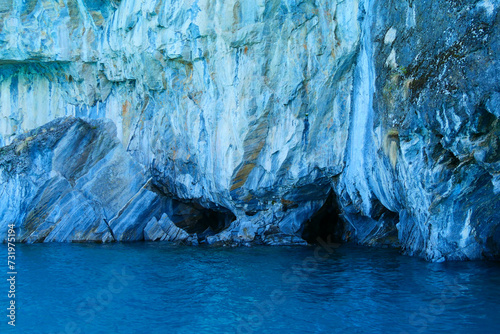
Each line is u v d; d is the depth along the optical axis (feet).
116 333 22.77
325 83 43.29
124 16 56.18
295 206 52.08
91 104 65.82
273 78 45.73
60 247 48.65
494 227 35.06
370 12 37.70
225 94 48.85
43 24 62.23
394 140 34.91
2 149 54.54
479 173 30.86
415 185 34.27
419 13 32.19
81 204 54.24
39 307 26.96
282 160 46.55
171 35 50.80
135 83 61.36
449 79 29.25
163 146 59.88
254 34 45.09
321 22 42.19
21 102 70.54
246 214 53.06
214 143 50.83
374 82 37.17
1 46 63.46
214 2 47.37
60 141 54.85
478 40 27.55
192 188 57.26
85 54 62.34
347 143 44.75
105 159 56.95
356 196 44.62
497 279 29.81
